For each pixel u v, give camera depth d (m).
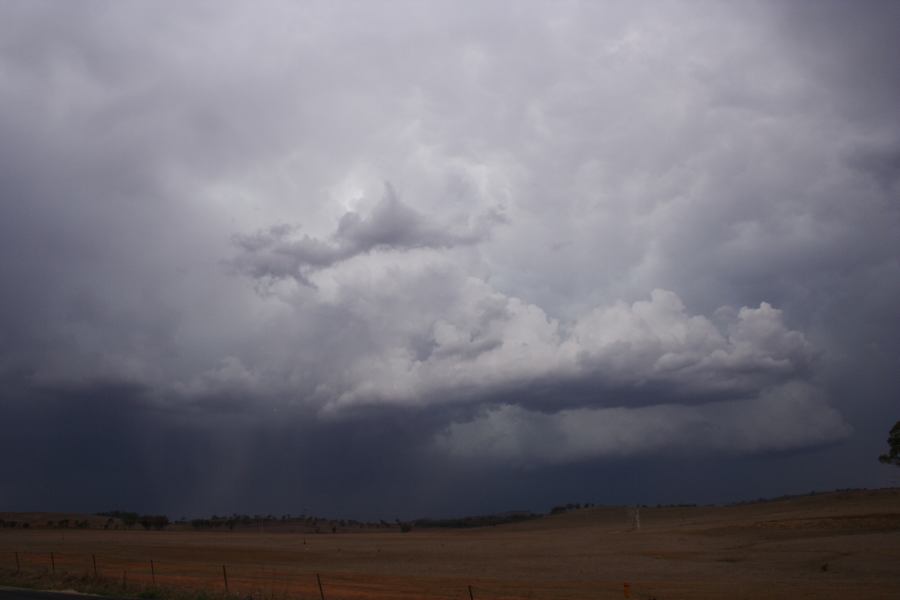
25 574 41.56
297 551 84.06
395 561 69.12
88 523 175.25
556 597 37.38
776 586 43.25
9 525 158.12
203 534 148.25
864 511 97.88
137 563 61.53
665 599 36.75
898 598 36.44
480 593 39.19
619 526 139.50
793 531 83.19
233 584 42.78
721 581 47.38
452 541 107.25
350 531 187.25
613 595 38.31
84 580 37.16
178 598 31.97
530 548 83.31
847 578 47.78
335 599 34.56
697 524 112.31
